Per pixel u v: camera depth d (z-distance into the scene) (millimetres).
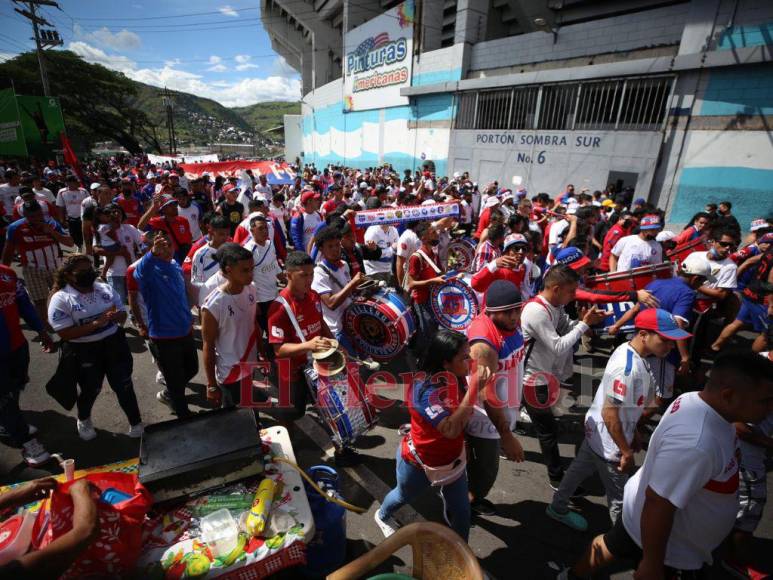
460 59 18438
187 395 4672
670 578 2082
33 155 22281
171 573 1842
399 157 23312
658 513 1745
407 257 5633
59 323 3354
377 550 1922
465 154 18516
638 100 12625
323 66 38188
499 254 5469
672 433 1782
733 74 10680
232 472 2186
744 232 11000
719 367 1758
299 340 3363
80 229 10398
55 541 1543
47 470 3520
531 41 16000
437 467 2424
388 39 22891
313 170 18453
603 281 4680
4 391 3350
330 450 3734
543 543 2965
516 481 3584
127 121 58406
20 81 45781
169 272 3705
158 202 6332
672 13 12258
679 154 11852
